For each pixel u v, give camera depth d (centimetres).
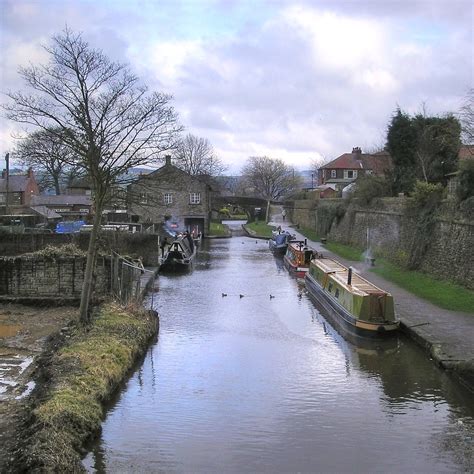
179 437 1230
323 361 1789
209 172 9662
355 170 9456
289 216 9194
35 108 2841
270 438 1227
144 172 2627
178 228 6331
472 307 2180
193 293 2995
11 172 8719
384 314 2012
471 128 3503
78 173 2303
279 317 2420
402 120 4453
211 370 1695
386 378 1612
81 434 1170
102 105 2564
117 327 1888
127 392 1499
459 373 1530
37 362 1587
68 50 2103
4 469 987
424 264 2977
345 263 3694
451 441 1209
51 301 2367
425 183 3231
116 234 3822
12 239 3719
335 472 1080
